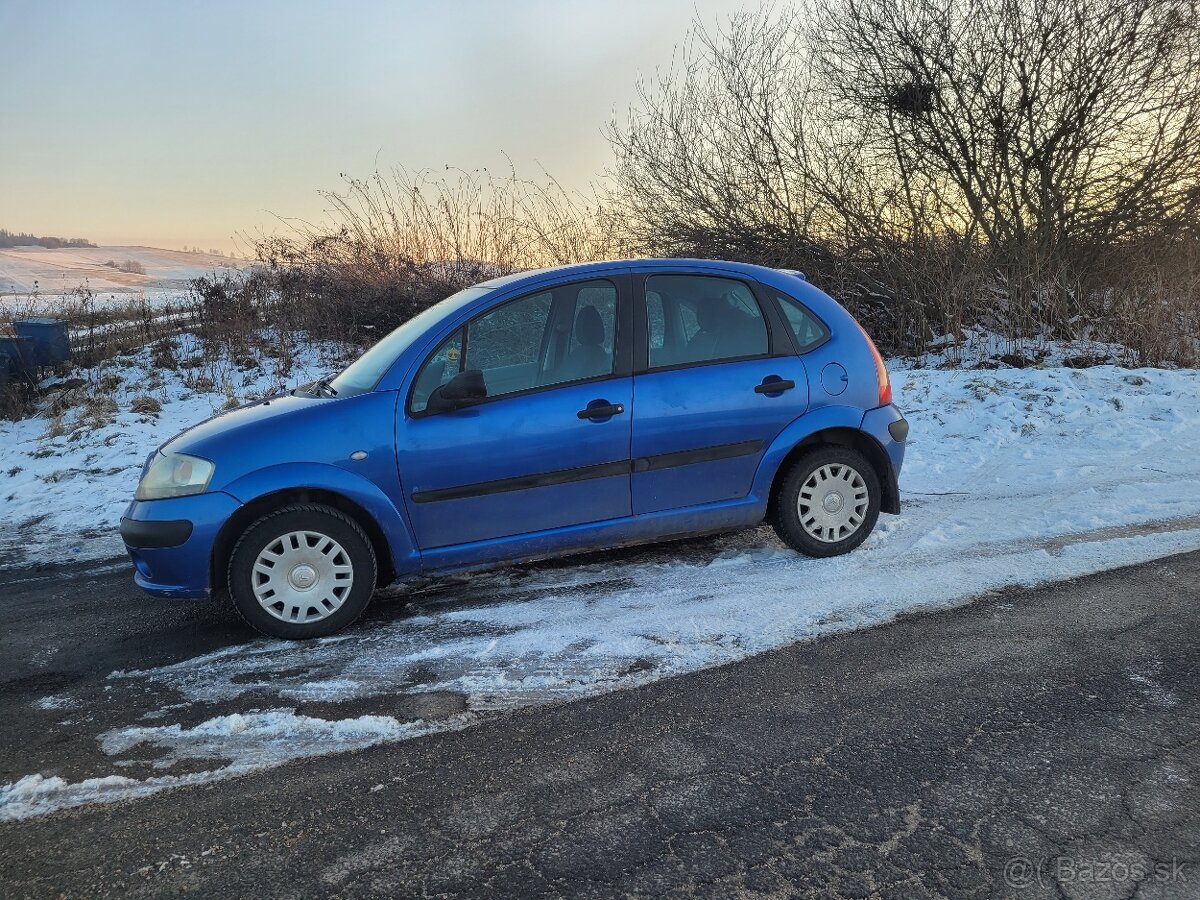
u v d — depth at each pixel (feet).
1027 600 12.93
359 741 9.95
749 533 17.17
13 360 37.81
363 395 13.52
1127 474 19.79
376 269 45.39
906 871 7.19
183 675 12.27
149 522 12.96
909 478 21.33
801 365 15.12
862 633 12.10
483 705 10.66
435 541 13.70
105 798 9.02
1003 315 37.42
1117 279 38.37
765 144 40.86
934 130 38.86
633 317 14.46
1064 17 36.76
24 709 11.50
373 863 7.67
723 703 10.32
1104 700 9.91
